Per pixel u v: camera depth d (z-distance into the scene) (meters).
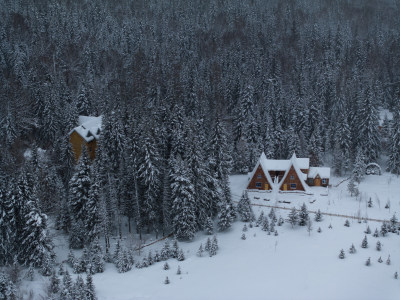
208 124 86.75
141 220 54.66
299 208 58.50
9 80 89.75
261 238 49.50
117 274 42.78
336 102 94.00
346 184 69.81
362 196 62.66
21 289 38.25
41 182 56.44
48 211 56.78
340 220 53.09
